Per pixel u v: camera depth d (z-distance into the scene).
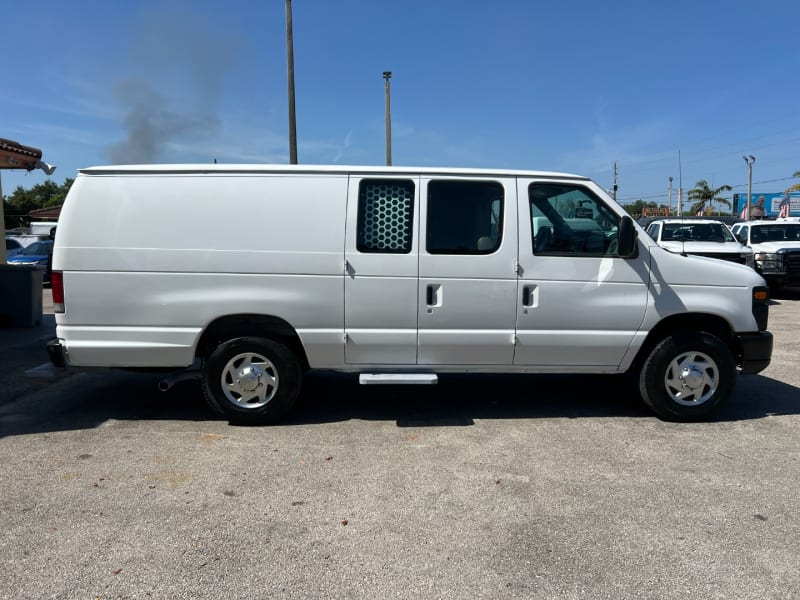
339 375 7.00
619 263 5.10
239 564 3.04
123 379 6.75
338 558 3.10
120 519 3.48
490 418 5.40
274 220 4.89
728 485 3.99
